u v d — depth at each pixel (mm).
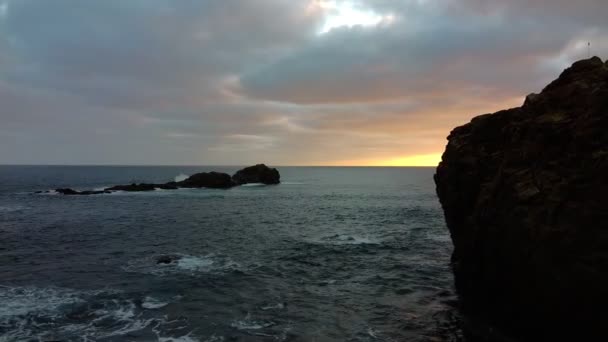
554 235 12203
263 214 50406
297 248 29469
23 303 16969
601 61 15109
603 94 12414
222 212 51844
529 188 13742
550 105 15008
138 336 14031
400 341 14109
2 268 22766
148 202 62812
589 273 11219
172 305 17047
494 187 15914
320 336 14383
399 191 96875
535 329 13312
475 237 16812
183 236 33938
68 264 23844
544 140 14016
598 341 11281
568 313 11922
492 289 15734
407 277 22016
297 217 47906
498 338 14422
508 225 14273
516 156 15281
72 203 60000
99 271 22234
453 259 24125
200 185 97375
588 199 11727
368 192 92938
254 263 24672
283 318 15953
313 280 21312
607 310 10961
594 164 11828
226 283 20359
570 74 15391
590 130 12398
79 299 17562
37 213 48531
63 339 13695
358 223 43312
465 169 20859
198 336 14141
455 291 19641
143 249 28406
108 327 14719
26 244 29922
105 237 33156
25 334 14008
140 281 20375
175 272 22203
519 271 13750
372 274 22578
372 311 16922
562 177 12812
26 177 147500
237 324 15250
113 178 148750
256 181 120562
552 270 12203
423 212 53875
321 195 82812
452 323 15750
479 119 22375
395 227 40594
